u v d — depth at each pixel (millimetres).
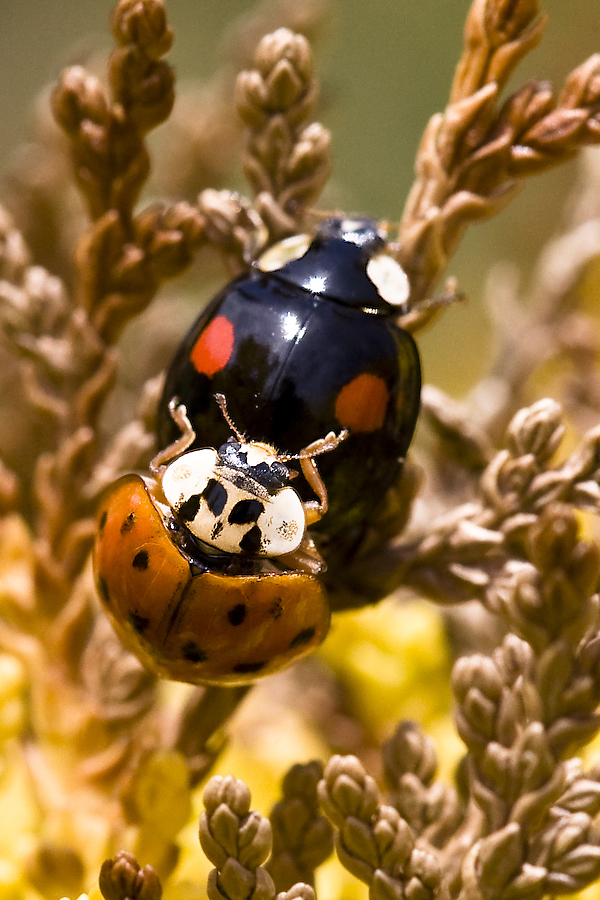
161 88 75
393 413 72
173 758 74
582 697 70
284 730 84
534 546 70
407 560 74
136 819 75
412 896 70
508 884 70
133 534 71
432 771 73
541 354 87
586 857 70
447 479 84
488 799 71
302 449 71
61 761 77
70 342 78
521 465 73
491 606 73
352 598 74
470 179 74
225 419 71
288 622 71
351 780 70
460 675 71
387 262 73
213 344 71
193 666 71
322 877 77
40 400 78
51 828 76
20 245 80
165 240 76
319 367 71
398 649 83
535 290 89
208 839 70
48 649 78
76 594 77
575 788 71
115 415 92
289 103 75
